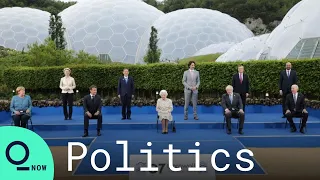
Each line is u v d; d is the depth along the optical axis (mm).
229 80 14867
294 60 14383
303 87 14180
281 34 21391
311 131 10594
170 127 11258
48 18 42406
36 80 16078
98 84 15742
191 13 37500
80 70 15781
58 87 15945
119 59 34438
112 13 37250
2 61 20047
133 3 40094
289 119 10461
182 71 15188
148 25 37625
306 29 19938
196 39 34656
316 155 8047
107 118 12875
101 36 35406
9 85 16391
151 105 14562
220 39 35312
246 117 12750
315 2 20938
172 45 34281
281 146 9227
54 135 10383
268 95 14922
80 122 11930
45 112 14539
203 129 11195
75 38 35781
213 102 14391
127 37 35656
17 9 42531
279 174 6539
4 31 38938
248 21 62219
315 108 12836
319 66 13961
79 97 16031
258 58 23000
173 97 15656
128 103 12445
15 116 10141
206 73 15062
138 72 15656
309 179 6223
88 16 37188
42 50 18891
